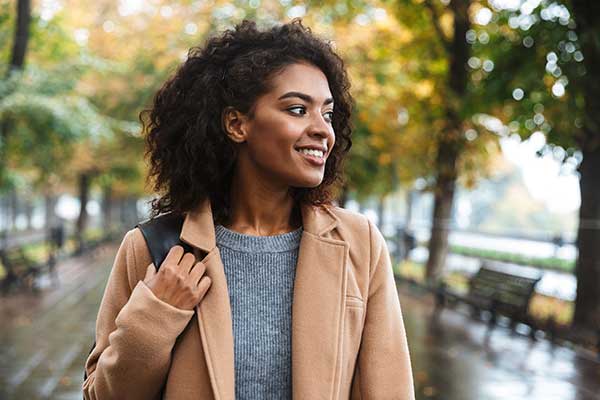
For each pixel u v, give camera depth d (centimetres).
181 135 187
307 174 176
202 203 185
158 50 1605
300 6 1368
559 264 1523
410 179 1827
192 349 173
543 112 948
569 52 883
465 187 1448
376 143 1536
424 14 1377
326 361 173
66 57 1420
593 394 632
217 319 173
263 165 178
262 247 184
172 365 174
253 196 187
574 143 927
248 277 182
